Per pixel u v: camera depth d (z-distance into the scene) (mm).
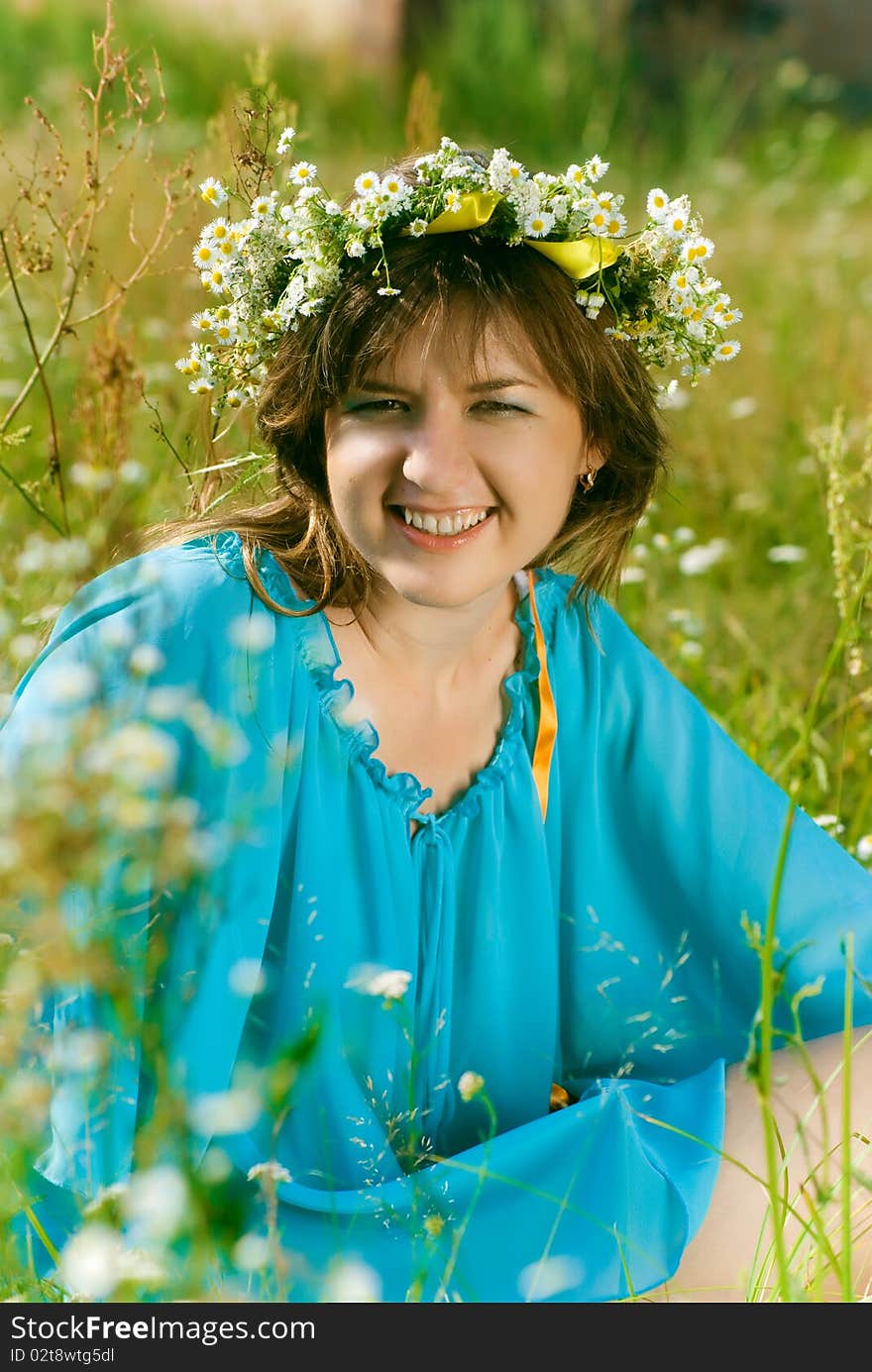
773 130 9633
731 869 2164
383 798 1998
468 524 1858
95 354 2850
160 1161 1700
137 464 2898
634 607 3432
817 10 11469
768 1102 1460
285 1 9812
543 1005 2158
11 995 1335
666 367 2064
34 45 8609
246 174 2381
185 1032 1761
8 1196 1558
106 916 1419
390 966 2010
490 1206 1850
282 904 1957
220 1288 1652
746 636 3354
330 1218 1824
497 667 2115
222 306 2074
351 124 8812
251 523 2029
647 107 10055
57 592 2586
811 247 6426
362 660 1999
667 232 1960
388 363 1811
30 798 1318
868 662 3078
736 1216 1868
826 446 3119
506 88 9664
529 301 1834
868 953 2127
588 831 2197
